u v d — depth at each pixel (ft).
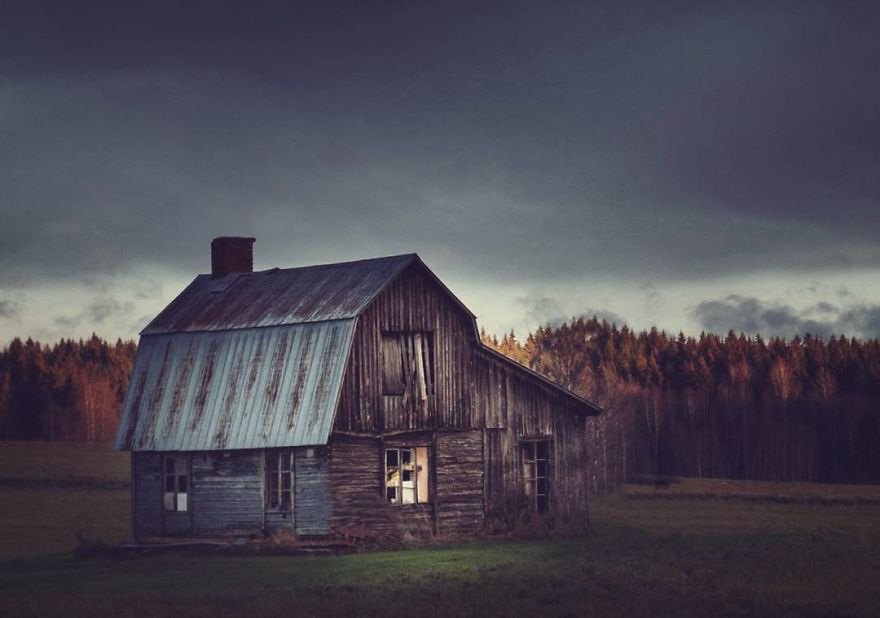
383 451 146.00
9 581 118.01
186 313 166.09
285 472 146.20
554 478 161.27
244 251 175.73
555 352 307.37
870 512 219.61
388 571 118.11
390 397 147.64
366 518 143.84
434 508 150.41
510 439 157.89
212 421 150.92
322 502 141.69
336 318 145.48
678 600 98.37
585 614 91.86
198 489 152.25
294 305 153.99
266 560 132.67
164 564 131.54
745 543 145.69
